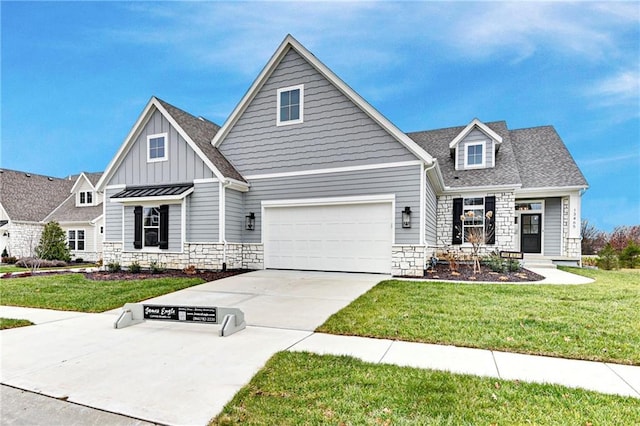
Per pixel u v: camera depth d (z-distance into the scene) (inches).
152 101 511.2
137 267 481.1
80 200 997.2
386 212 434.9
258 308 272.7
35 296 331.0
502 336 191.0
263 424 108.8
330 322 225.6
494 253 528.7
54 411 121.5
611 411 114.4
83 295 330.6
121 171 540.1
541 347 175.3
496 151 621.3
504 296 288.5
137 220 512.4
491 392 127.4
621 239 836.6
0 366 162.1
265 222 498.0
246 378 143.7
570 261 567.5
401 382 135.9
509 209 558.3
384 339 193.2
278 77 494.0
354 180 449.1
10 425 114.0
